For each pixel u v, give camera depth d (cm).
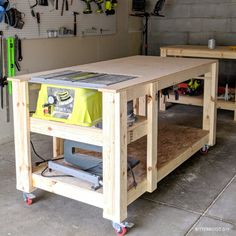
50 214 262
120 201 230
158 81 259
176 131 380
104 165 231
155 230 241
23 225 248
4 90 414
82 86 235
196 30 608
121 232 235
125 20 607
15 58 414
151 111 253
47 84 255
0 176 326
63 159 292
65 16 479
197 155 374
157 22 641
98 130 234
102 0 538
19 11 412
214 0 581
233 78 588
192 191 297
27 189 272
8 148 400
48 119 257
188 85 538
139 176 270
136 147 336
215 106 375
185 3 607
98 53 555
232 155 374
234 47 524
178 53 521
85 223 251
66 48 492
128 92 227
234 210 266
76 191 250
